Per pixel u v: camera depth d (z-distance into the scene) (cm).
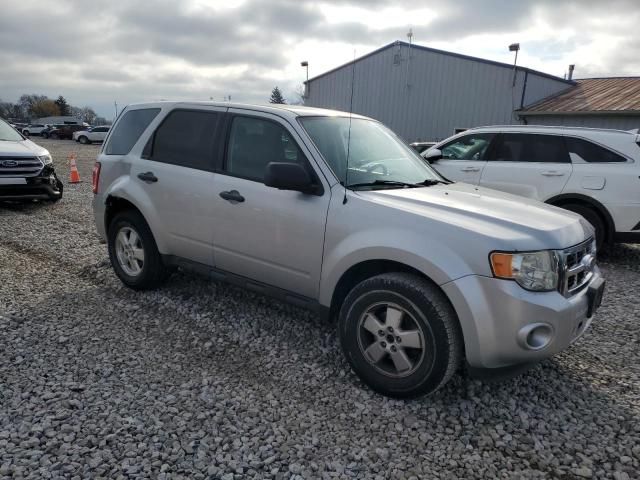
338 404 306
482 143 756
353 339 324
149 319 423
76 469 241
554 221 317
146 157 459
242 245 386
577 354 389
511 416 301
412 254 293
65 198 1060
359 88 2350
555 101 1973
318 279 346
